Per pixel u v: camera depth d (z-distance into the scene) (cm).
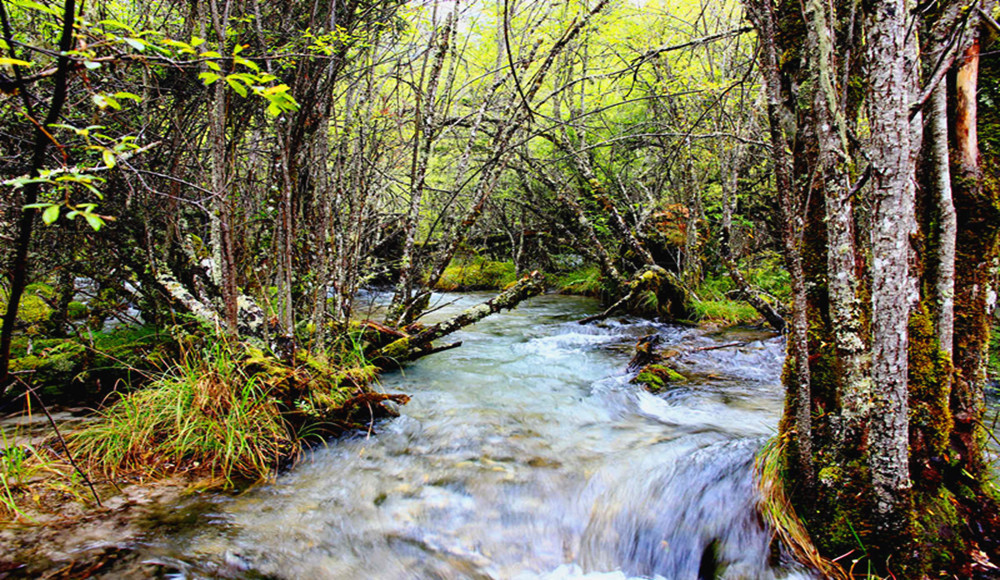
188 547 212
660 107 797
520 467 294
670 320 729
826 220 195
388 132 541
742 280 625
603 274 935
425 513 254
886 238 171
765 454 252
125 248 404
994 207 198
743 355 520
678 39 733
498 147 530
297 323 421
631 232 840
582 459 303
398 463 298
